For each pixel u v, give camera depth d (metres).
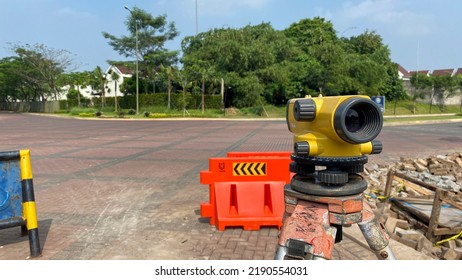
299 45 43.12
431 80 45.94
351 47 47.00
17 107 60.41
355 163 1.68
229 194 4.16
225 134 16.34
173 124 24.30
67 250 3.53
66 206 5.05
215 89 37.38
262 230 4.02
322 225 1.68
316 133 1.70
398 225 4.41
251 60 35.31
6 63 50.72
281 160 4.24
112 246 3.61
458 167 8.12
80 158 9.38
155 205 5.05
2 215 3.22
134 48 41.06
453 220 4.45
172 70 36.19
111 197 5.52
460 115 37.34
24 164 3.33
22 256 3.41
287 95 36.31
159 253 3.42
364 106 1.58
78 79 43.75
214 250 3.48
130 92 43.12
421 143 12.82
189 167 8.01
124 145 12.24
